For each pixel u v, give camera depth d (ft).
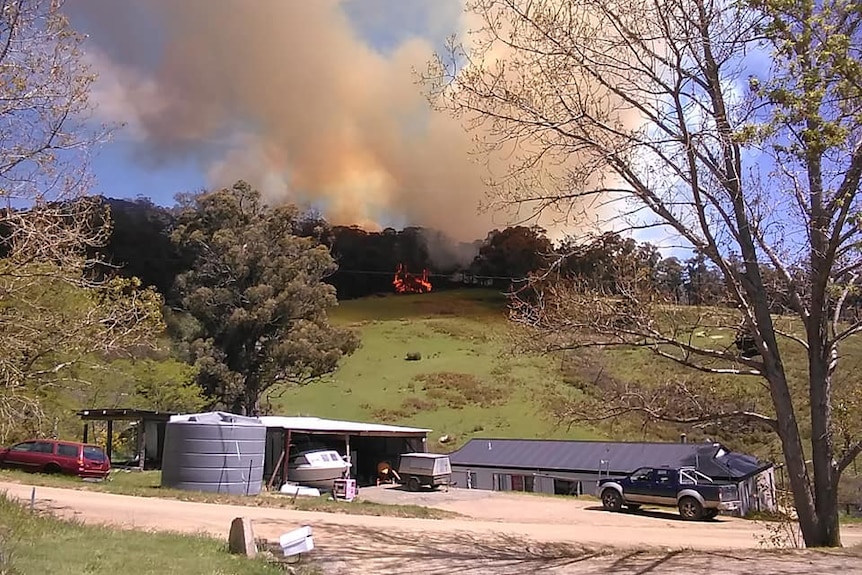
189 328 166.40
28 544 30.94
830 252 36.86
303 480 96.22
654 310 39.99
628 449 124.26
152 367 121.19
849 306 41.75
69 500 55.31
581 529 63.31
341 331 173.17
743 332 41.81
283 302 165.37
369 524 51.19
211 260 168.35
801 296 42.16
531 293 41.37
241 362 163.53
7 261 40.47
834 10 31.55
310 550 34.55
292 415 168.45
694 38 37.70
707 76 38.32
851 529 78.28
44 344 42.65
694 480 86.43
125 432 129.29
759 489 101.55
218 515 51.93
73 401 95.25
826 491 39.37
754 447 69.31
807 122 31.71
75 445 81.41
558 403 45.75
